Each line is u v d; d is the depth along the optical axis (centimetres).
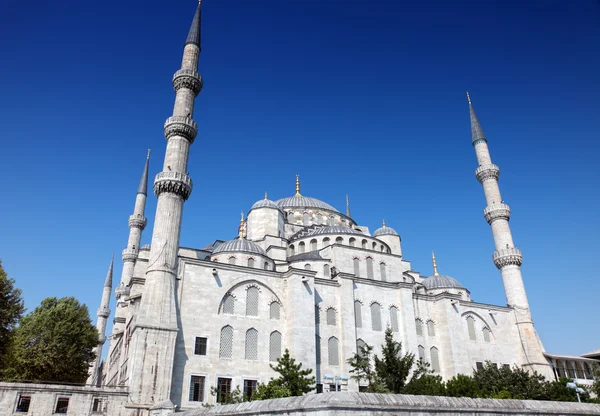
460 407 1883
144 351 4303
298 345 5066
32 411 3772
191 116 5762
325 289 5725
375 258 6756
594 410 2364
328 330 5525
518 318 6950
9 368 5450
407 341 5903
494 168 7656
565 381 4744
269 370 4988
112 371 6644
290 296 5344
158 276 4675
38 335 5859
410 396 1783
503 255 7219
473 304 6712
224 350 4859
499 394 3950
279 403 1811
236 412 2075
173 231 4969
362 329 5766
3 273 4025
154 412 3438
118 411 4034
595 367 7281
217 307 4978
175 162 5366
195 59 6159
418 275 7900
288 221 8456
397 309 6153
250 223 7675
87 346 6297
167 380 4309
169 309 4581
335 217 8781
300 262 6394
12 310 4034
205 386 4600
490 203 7556
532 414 2125
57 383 4631
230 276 5203
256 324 5141
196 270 5031
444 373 6112
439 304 6488
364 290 6019
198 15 6569
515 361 6738
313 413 1582
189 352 4644
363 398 1625
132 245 7988
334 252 6475
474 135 7975
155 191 5225
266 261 6234
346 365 5384
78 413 3912
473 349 6444
